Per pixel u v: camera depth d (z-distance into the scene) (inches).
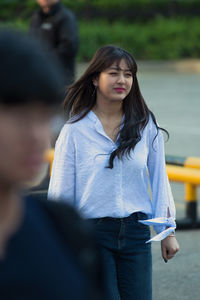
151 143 207.2
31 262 77.8
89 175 200.7
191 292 303.0
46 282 78.1
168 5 1819.6
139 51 1696.6
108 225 200.2
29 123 73.5
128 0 1779.0
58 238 82.5
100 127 200.5
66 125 203.2
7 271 76.5
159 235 201.3
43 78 73.5
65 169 201.5
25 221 79.7
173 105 973.2
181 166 396.5
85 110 203.5
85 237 84.9
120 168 200.1
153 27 1763.0
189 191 397.4
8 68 72.1
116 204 200.1
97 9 1775.3
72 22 563.8
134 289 203.5
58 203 85.5
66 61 562.3
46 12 566.3
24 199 82.7
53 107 75.8
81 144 200.7
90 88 205.2
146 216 205.5
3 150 73.1
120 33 1668.3
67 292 79.4
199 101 1018.7
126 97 205.5
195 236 384.5
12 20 1659.7
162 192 208.4
